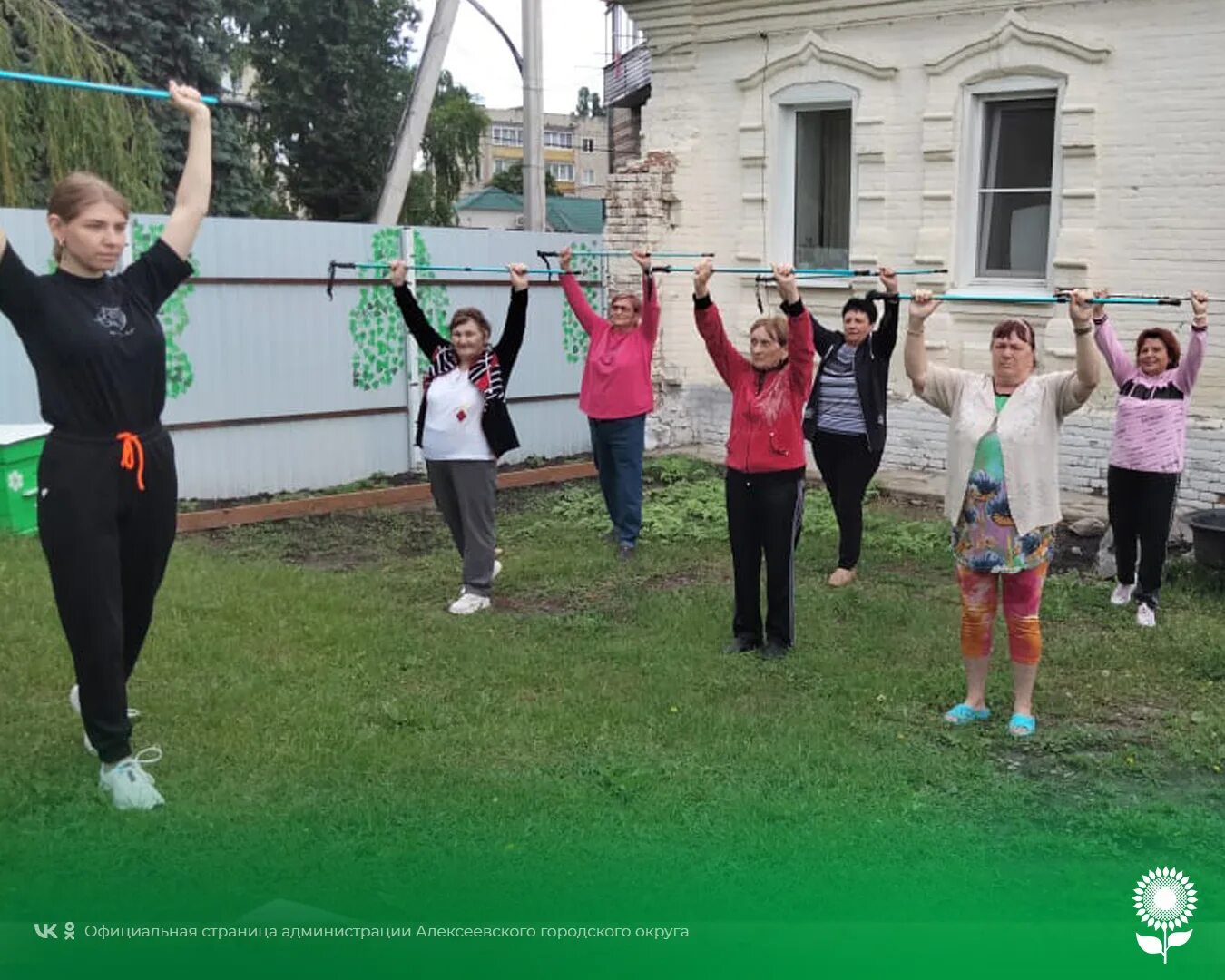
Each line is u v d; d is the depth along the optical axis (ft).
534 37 48.42
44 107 33.81
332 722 15.87
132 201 35.50
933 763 15.12
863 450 23.75
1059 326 31.91
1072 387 15.71
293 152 103.04
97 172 34.86
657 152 38.86
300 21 99.71
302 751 14.87
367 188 104.63
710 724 16.17
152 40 59.26
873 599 22.86
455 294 36.78
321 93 101.60
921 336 16.61
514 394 38.60
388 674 18.02
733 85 37.63
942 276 33.88
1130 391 22.15
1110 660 19.45
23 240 28.48
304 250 33.40
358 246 34.45
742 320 38.55
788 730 15.99
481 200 159.43
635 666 18.76
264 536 28.73
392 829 12.98
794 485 19.10
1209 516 25.21
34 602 20.56
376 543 28.35
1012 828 13.50
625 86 74.13
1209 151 29.19
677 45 38.34
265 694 16.83
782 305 18.16
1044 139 32.48
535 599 23.08
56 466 12.75
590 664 18.81
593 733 15.81
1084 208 31.24
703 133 38.52
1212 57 28.86
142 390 13.09
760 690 17.87
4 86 32.73
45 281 12.55
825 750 15.38
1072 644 20.16
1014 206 33.22
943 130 33.27
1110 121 30.55
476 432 21.48
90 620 12.98
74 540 12.78
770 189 37.24
